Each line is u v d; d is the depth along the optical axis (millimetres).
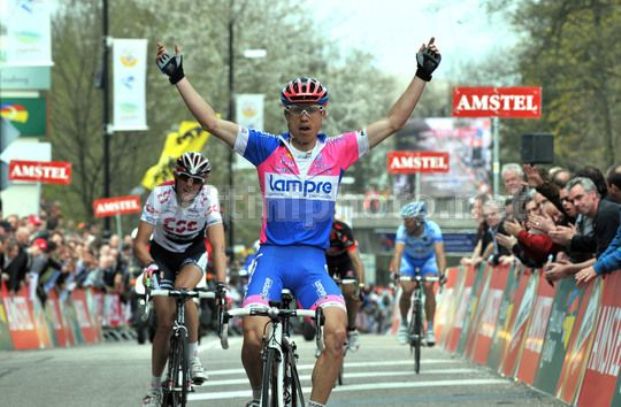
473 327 46969
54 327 65312
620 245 27281
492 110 53000
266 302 21812
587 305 29344
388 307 144250
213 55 137000
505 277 41438
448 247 159750
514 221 35906
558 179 39000
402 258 45969
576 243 30609
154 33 135375
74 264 69375
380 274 182250
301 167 22344
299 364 41500
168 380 25703
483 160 185250
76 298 71875
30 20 71875
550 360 32500
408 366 41688
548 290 33875
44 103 110438
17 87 108125
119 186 135875
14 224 67938
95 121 132750
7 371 39844
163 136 134375
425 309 45094
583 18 87312
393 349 51312
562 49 90000
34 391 33469
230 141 22500
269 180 22422
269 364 20469
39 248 62500
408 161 99688
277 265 22312
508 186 43969
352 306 37156
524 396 31625
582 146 98062
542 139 44031
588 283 29531
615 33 87062
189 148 97375
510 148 117188
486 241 51750
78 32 130625
